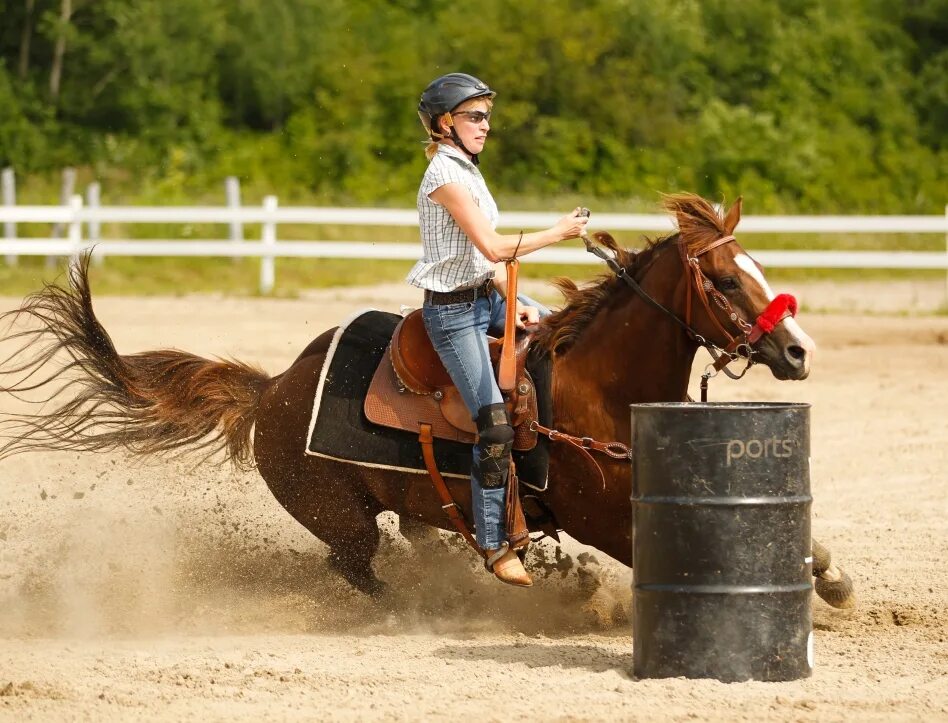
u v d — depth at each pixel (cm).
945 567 1148
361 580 1042
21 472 1466
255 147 5372
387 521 1295
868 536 1268
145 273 3284
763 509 802
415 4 6041
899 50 6228
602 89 5209
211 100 5766
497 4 5434
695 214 919
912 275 3606
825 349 2395
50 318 1092
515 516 916
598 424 936
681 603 809
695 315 911
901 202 5178
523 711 763
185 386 1076
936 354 2344
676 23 5659
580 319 951
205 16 5809
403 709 773
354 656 905
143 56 5706
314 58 5816
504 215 2995
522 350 941
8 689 802
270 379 1081
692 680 807
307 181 5084
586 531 962
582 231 890
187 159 5291
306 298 2934
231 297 2942
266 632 1005
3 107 5441
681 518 805
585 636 981
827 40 5969
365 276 3350
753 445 802
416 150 5225
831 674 839
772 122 5244
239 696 804
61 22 5691
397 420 962
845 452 1647
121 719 757
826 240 3897
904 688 809
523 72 5178
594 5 5534
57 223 3572
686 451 802
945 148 5728
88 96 5700
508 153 5081
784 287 3341
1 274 3212
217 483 1295
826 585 983
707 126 5103
